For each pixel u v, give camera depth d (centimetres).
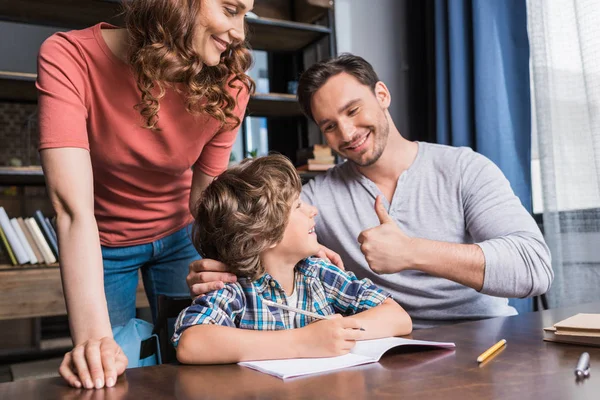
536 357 75
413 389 63
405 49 325
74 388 71
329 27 279
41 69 104
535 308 241
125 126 119
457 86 270
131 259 144
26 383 75
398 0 326
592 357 74
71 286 89
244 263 105
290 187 110
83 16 248
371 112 144
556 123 238
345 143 146
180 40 106
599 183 222
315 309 111
